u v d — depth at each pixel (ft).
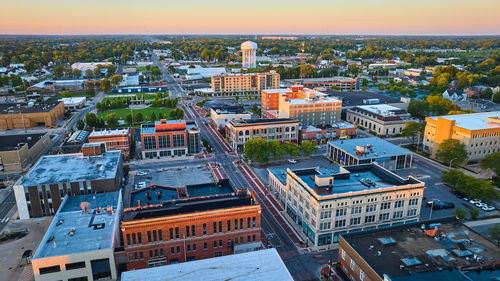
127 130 652.89
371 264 265.34
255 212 338.95
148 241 317.01
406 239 300.40
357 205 368.48
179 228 321.52
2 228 401.49
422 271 255.91
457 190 496.23
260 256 271.49
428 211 438.40
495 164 513.86
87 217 354.74
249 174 564.30
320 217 358.02
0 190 505.25
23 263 340.39
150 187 407.23
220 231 335.26
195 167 595.06
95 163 483.10
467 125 607.37
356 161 558.56
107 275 308.40
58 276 295.07
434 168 586.45
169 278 245.24
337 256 349.61
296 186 406.62
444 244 291.17
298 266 334.24
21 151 573.74
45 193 418.72
